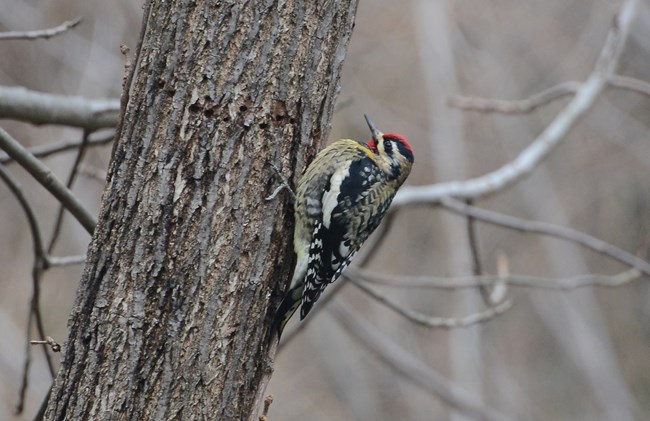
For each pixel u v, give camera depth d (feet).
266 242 19.70
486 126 61.98
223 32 19.03
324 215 24.31
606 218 67.62
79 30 48.52
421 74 60.39
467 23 62.75
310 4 19.71
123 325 18.40
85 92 47.29
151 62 19.11
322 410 63.72
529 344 67.82
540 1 63.26
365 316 63.98
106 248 18.72
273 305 20.16
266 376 19.84
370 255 33.01
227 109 19.07
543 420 65.51
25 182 50.16
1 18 47.73
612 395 65.05
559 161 66.49
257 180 19.52
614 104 65.00
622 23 37.96
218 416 18.94
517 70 62.90
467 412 54.49
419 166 59.82
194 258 18.78
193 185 18.86
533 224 33.55
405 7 60.39
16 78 47.26
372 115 59.16
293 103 19.76
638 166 66.74
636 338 69.15
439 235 63.87
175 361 18.49
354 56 59.26
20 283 52.21
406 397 64.95
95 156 48.08
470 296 58.49
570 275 65.41
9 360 50.60
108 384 18.30
